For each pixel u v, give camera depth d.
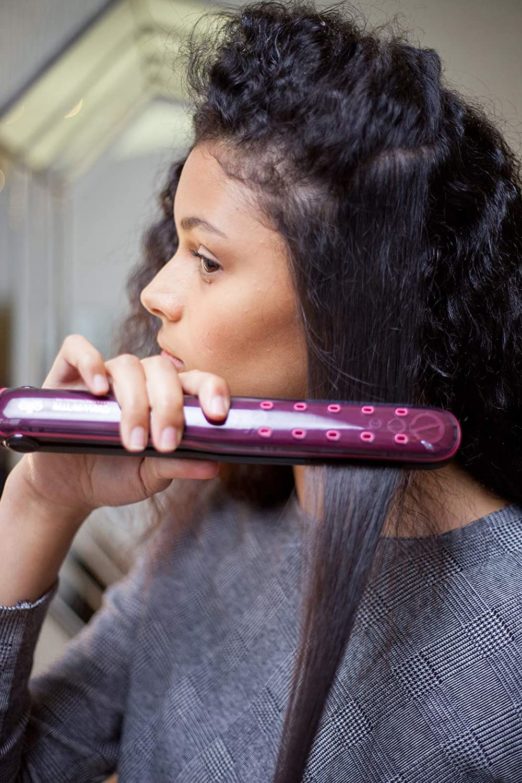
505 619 0.56
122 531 1.58
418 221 0.54
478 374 0.59
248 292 0.54
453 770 0.55
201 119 0.57
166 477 0.55
